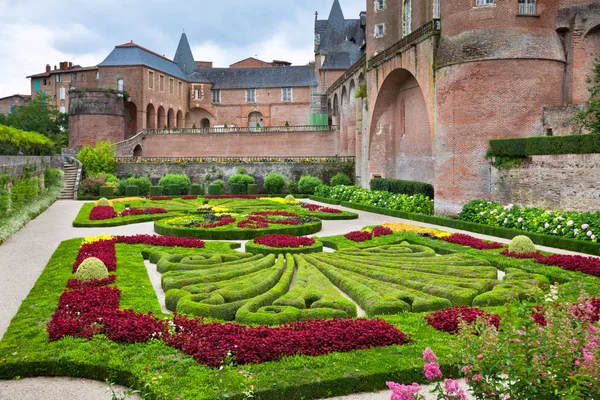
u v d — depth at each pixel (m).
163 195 40.09
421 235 18.02
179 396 5.98
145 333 7.72
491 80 22.39
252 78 64.31
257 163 44.47
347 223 23.02
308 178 41.88
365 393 6.50
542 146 19.58
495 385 4.32
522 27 22.45
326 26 61.78
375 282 10.89
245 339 7.33
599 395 3.86
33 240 17.61
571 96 22.77
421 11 31.70
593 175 17.39
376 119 35.91
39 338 7.79
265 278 11.15
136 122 56.44
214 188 41.31
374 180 35.47
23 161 28.88
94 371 6.90
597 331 4.32
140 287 10.86
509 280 11.05
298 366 6.77
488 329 4.61
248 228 19.06
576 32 22.59
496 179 22.05
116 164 44.22
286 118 63.12
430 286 10.34
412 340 7.68
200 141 52.72
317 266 12.86
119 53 54.72
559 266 12.75
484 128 22.59
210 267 12.52
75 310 8.97
